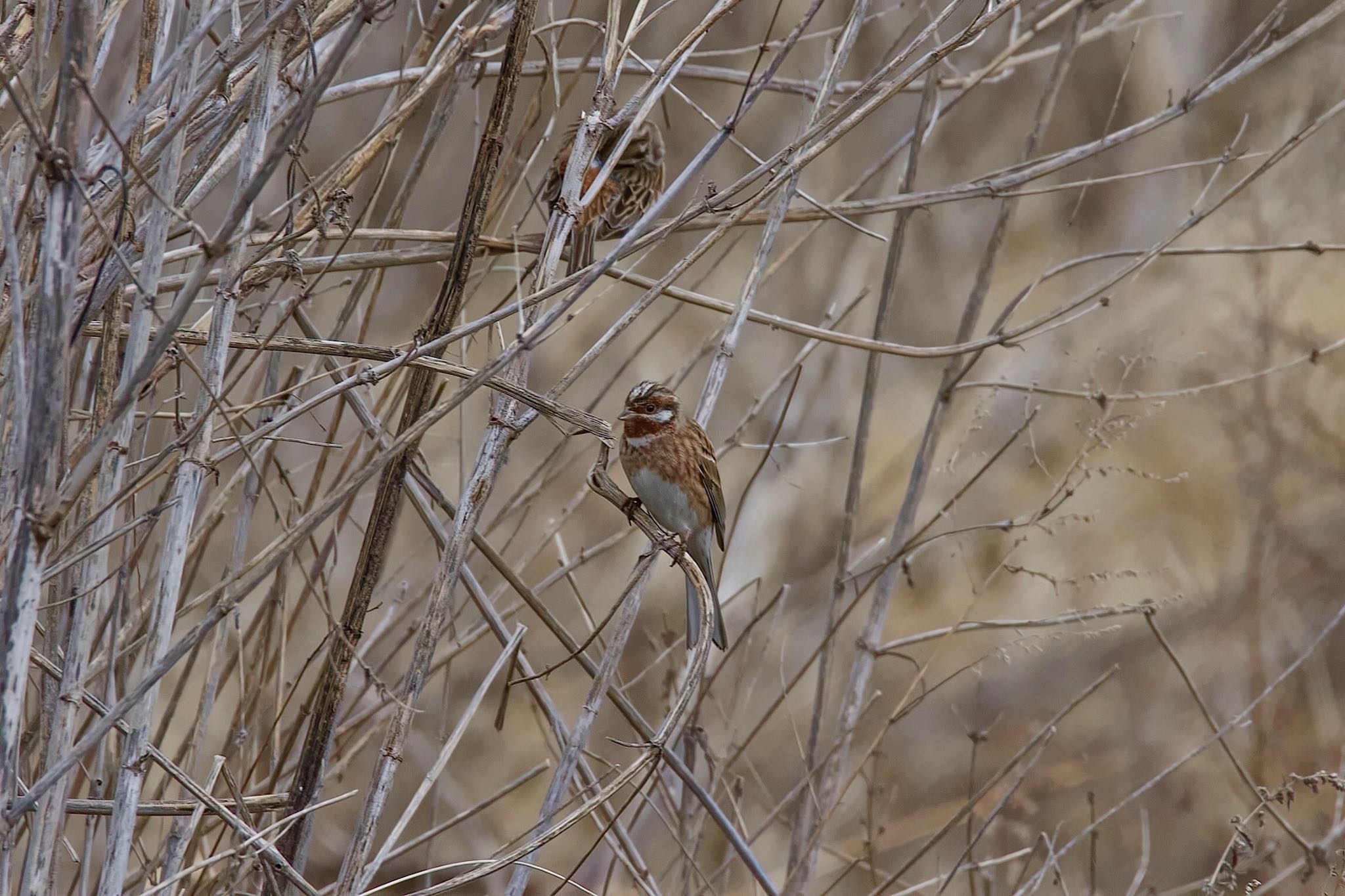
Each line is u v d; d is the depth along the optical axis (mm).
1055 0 11078
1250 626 16344
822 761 9867
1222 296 20078
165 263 7629
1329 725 15453
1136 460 19906
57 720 6340
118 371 7273
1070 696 18109
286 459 13984
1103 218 23547
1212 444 19578
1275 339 18750
